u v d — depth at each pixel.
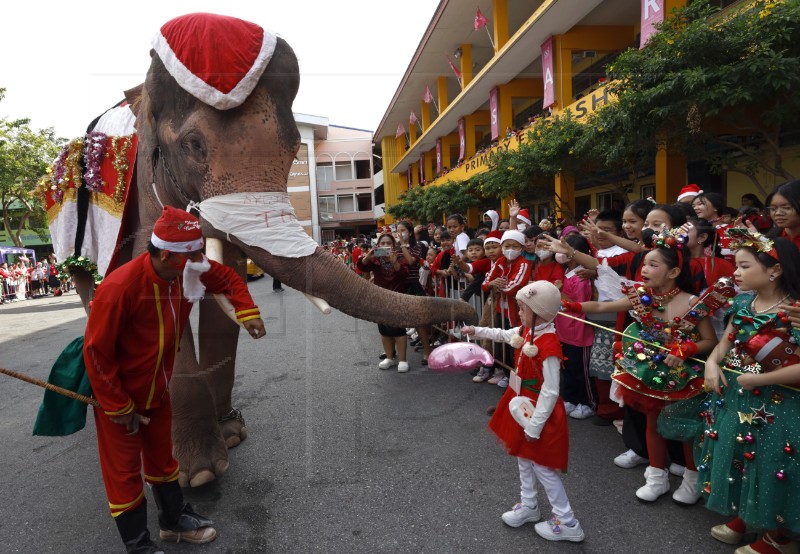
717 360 2.26
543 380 2.26
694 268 2.92
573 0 5.67
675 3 5.04
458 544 2.27
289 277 2.17
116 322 1.97
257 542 2.33
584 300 3.67
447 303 2.28
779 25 3.80
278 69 2.23
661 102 4.30
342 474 2.80
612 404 3.57
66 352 2.25
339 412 3.20
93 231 3.38
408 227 4.70
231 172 2.20
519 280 3.72
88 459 3.40
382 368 3.32
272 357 4.80
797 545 2.10
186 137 2.27
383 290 2.25
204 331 2.93
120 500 2.17
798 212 2.48
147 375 2.15
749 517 2.05
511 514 2.39
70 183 3.36
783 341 2.02
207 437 2.82
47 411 2.21
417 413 3.24
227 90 2.14
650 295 2.60
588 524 2.44
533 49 6.56
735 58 4.03
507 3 10.11
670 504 2.60
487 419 3.44
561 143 5.70
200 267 2.01
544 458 2.25
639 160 5.70
